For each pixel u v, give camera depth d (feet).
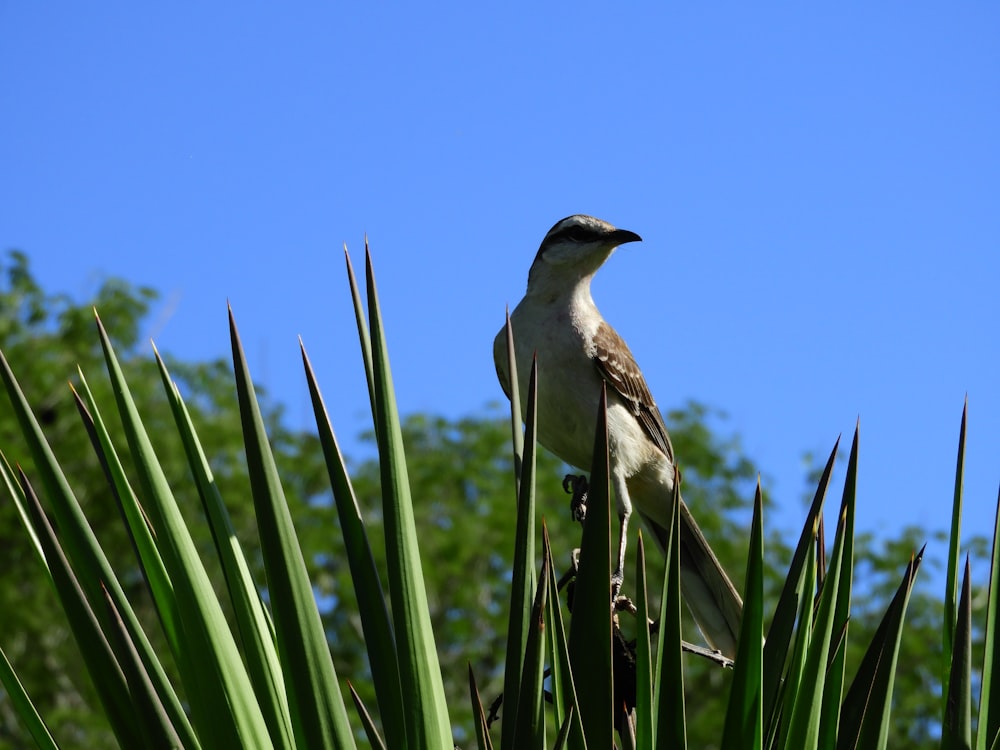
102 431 16.62
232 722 15.99
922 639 79.30
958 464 18.34
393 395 16.02
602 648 15.78
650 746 16.01
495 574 89.40
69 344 90.68
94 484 85.61
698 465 91.56
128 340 93.20
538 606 14.89
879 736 15.97
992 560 17.51
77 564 16.25
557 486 90.07
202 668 16.06
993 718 16.98
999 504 17.51
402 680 15.75
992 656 17.21
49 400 86.74
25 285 91.40
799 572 16.92
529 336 36.40
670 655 16.11
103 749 75.10
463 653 84.48
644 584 16.17
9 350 88.69
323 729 15.75
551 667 16.42
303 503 88.28
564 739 14.28
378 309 16.01
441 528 88.84
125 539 86.48
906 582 16.29
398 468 15.89
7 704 76.69
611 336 36.88
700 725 76.02
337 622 84.74
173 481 85.56
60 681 81.20
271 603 15.79
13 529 82.58
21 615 78.84
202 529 82.84
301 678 15.72
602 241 35.76
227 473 87.97
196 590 16.07
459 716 77.20
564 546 86.28
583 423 36.01
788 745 16.16
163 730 15.23
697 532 32.73
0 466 17.06
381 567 82.23
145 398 90.33
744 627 16.08
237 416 91.40
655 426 38.63
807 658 16.93
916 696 77.82
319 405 16.30
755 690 15.93
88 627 15.44
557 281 36.52
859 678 16.69
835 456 17.13
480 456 95.86
